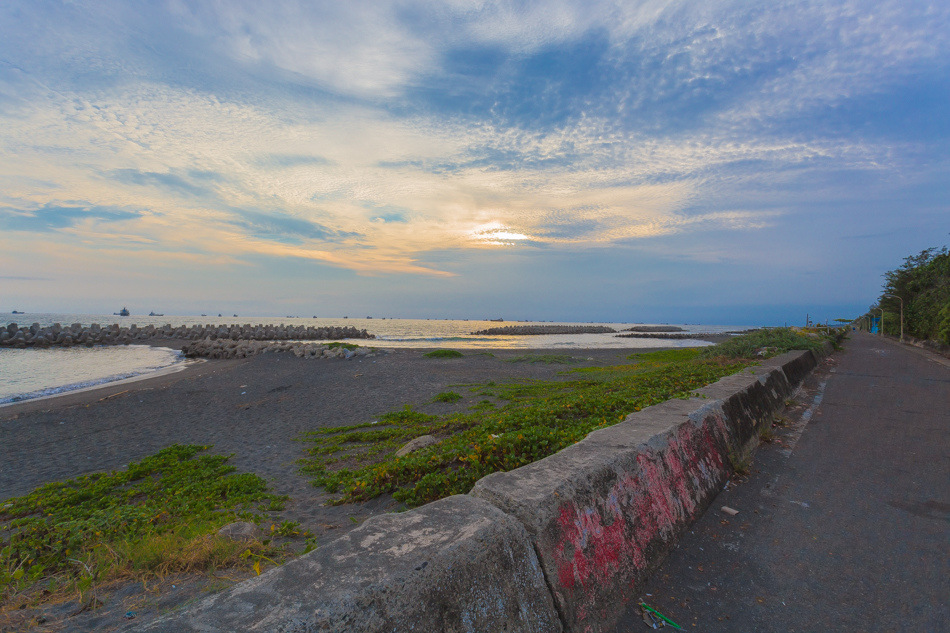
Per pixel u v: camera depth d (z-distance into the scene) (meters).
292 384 18.33
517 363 26.86
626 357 31.69
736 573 3.45
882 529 4.16
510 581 2.34
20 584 3.63
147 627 1.67
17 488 7.97
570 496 3.01
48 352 37.62
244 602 1.78
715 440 5.49
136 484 7.68
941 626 2.86
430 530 2.38
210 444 10.15
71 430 11.88
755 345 19.41
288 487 6.88
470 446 5.87
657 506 3.82
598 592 2.83
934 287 33.88
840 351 27.31
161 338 51.09
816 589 3.26
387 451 8.41
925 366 18.47
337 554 2.13
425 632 1.90
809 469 5.82
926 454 6.43
